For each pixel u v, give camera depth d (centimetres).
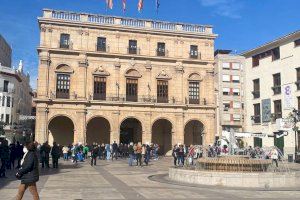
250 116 5175
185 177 1903
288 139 4319
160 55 4953
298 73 4366
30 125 8031
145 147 3369
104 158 4234
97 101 4656
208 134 5003
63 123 4850
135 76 4834
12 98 7062
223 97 7506
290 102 4391
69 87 4638
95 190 1522
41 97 4506
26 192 1445
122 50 4822
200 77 5072
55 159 2781
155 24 4969
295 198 1395
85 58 4688
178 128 4897
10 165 2533
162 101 4909
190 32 5034
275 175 1795
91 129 4916
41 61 4562
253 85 5188
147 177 2123
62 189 1542
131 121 5162
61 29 4653
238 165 2022
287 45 4553
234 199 1344
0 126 5781
